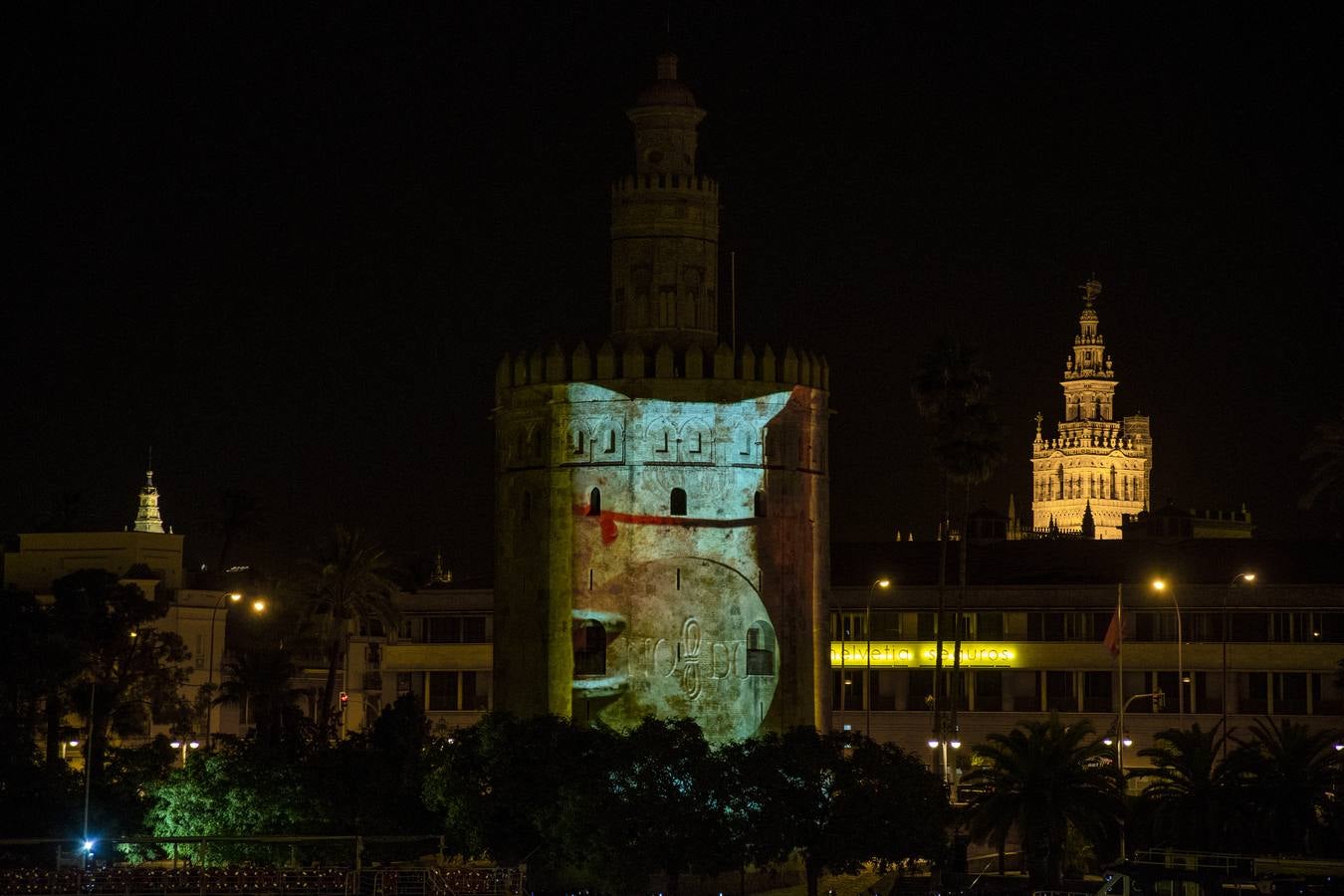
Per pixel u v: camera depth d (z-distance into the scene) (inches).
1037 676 6653.5
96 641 5428.2
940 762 5438.0
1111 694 6614.2
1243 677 6550.2
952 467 5654.5
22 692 5182.1
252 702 6323.8
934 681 6112.2
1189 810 4434.1
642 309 4918.8
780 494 4904.0
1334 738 5073.8
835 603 6811.0
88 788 4306.1
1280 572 6707.7
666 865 3971.5
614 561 4800.7
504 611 4965.6
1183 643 6594.5
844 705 6766.7
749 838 3971.5
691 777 4001.0
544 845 4126.5
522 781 4092.0
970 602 6722.4
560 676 4817.9
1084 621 6648.6
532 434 4936.0
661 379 4813.0
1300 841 4394.7
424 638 6924.2
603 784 3981.3
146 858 4328.3
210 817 4325.8
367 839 3895.2
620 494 4808.1
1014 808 4352.9
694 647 4781.0
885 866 4419.3
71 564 6948.8
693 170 4982.8
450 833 4151.1
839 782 4072.3
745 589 4830.2
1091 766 4658.0
